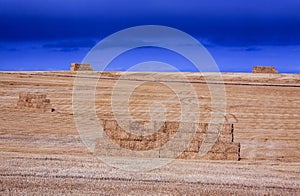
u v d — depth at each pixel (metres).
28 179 17.64
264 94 51.59
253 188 17.50
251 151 27.72
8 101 47.59
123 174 19.20
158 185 17.41
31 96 42.62
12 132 31.50
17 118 36.88
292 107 45.41
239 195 16.36
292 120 39.91
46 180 17.58
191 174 19.81
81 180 17.78
